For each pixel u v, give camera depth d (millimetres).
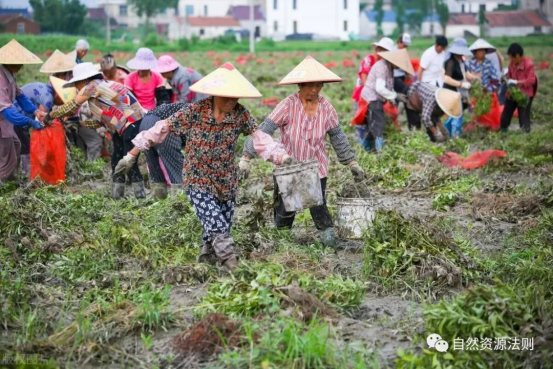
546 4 105875
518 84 15516
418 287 6793
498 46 68188
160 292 6445
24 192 8938
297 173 7344
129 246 7609
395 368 5422
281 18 106062
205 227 6898
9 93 10180
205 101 6820
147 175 11516
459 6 115312
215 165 6910
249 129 7016
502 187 10672
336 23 106000
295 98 7742
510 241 8258
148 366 5484
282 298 6168
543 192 9961
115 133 10008
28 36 65875
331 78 7430
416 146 13133
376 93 12852
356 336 5887
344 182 10609
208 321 5773
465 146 13602
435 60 14930
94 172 12008
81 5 95438
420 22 105562
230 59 54156
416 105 13961
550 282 6613
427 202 10430
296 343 5379
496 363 5273
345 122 17500
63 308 6359
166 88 12320
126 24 114562
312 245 7820
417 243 7238
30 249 7551
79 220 8594
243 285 6391
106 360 5566
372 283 6934
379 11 107562
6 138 10352
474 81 15016
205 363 5488
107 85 9859
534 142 14055
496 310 5551
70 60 12656
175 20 108500
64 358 5555
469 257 7379
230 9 113062
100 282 6883
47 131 10578
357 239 8016
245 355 5410
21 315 6070
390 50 13711
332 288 6492
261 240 7793
